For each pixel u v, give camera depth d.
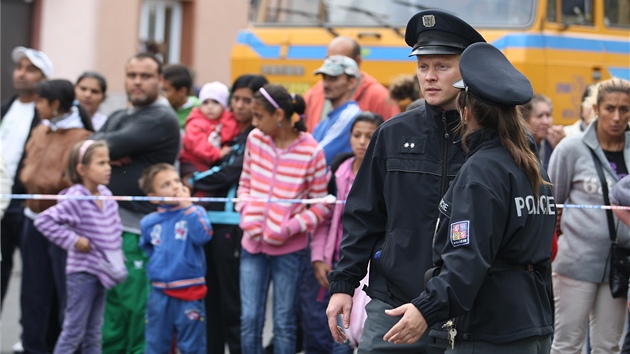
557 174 8.60
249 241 9.10
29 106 11.30
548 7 13.42
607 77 14.36
